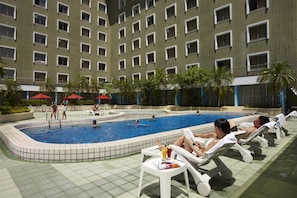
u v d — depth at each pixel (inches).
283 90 705.6
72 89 1262.3
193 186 138.0
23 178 153.3
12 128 326.3
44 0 1232.8
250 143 209.9
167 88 1077.1
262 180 145.0
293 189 130.4
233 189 132.5
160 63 1211.9
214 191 130.0
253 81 783.7
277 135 281.6
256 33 831.7
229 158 197.6
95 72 1493.6
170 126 537.0
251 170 165.3
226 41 929.5
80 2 1413.6
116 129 476.4
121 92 1277.1
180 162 126.6
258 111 723.4
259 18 810.2
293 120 494.3
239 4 868.6
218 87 840.9
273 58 770.8
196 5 1027.3
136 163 186.4
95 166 179.0
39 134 406.9
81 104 1278.3
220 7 930.7
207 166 175.8
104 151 198.8
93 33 1489.9
